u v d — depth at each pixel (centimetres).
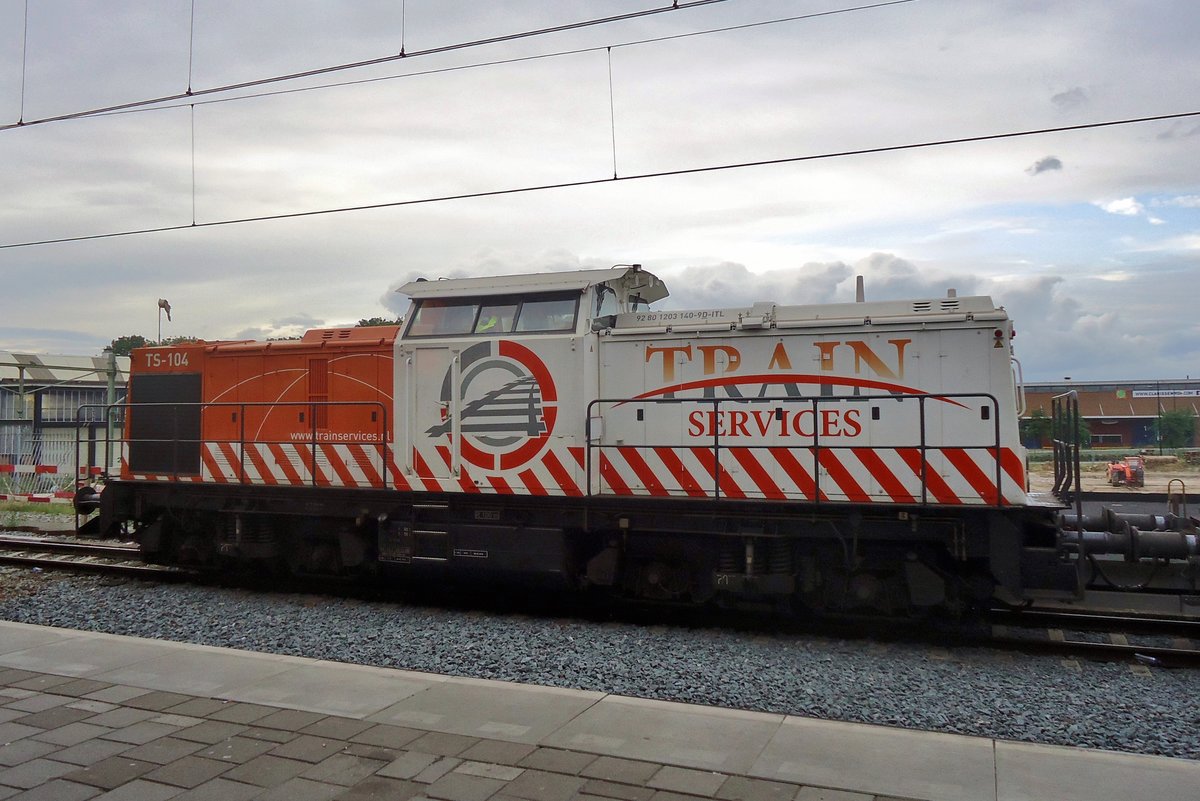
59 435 2286
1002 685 709
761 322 943
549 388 994
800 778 486
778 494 935
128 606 1008
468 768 501
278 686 660
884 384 908
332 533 1130
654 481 974
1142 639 859
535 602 1066
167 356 1264
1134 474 2689
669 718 586
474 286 1045
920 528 871
